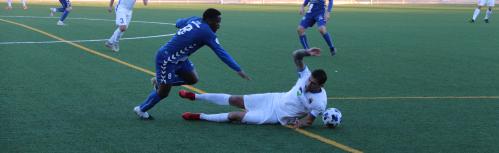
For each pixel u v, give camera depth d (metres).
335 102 11.90
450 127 10.07
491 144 9.09
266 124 9.80
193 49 9.58
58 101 11.41
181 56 9.59
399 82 14.42
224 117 9.82
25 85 12.89
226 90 12.98
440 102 12.12
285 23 32.91
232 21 34.03
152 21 32.75
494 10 52.97
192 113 10.04
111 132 9.26
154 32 26.14
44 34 23.92
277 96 9.74
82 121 9.91
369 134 9.48
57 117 10.15
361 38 25.30
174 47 9.48
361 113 10.95
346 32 28.06
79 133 9.17
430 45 22.84
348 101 12.02
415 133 9.62
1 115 10.20
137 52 18.73
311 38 24.78
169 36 24.45
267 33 26.62
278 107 9.60
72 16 35.84
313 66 16.78
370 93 12.95
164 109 10.84
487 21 36.34
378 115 10.82
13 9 41.97
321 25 19.12
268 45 21.83
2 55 17.38
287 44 22.28
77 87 12.81
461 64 17.69
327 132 9.49
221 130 9.45
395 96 12.65
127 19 18.77
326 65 17.03
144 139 8.91
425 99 12.39
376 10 50.44
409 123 10.28
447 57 19.23
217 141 8.85
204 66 16.03
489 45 23.16
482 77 15.42
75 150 8.32
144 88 12.84
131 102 11.44
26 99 11.51
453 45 22.97
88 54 17.92
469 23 35.47
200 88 13.05
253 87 13.45
